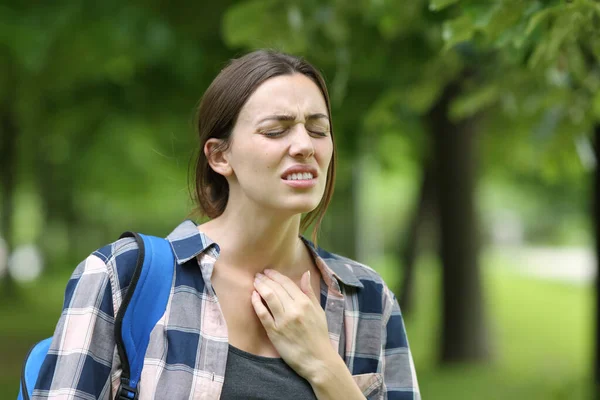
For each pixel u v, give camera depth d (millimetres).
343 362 2404
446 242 12766
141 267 2270
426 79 5879
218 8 7891
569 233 68125
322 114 2334
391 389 2596
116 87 10883
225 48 8695
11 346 14805
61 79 9203
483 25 3252
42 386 2191
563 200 29516
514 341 15836
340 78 5891
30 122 14273
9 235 24969
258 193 2297
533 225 68938
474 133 12555
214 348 2266
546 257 58406
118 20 7320
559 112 5508
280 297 2383
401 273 19469
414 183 22922
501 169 17844
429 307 23031
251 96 2309
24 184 30734
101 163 21438
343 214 18953
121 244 2330
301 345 2359
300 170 2273
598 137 6797
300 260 2586
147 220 39250
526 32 3100
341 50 5832
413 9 5191
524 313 21391
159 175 23797
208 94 2422
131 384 2201
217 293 2379
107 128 13984
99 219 37656
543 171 6969
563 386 7996
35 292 28328
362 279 2607
